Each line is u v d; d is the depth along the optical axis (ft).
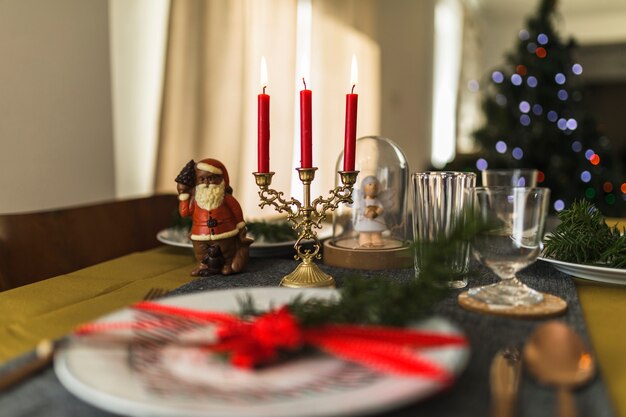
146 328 1.99
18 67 5.06
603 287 2.84
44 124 5.40
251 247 3.42
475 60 19.11
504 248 2.39
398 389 1.61
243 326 1.96
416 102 13.61
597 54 21.44
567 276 2.96
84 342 1.89
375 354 1.74
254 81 7.71
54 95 5.52
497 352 2.05
